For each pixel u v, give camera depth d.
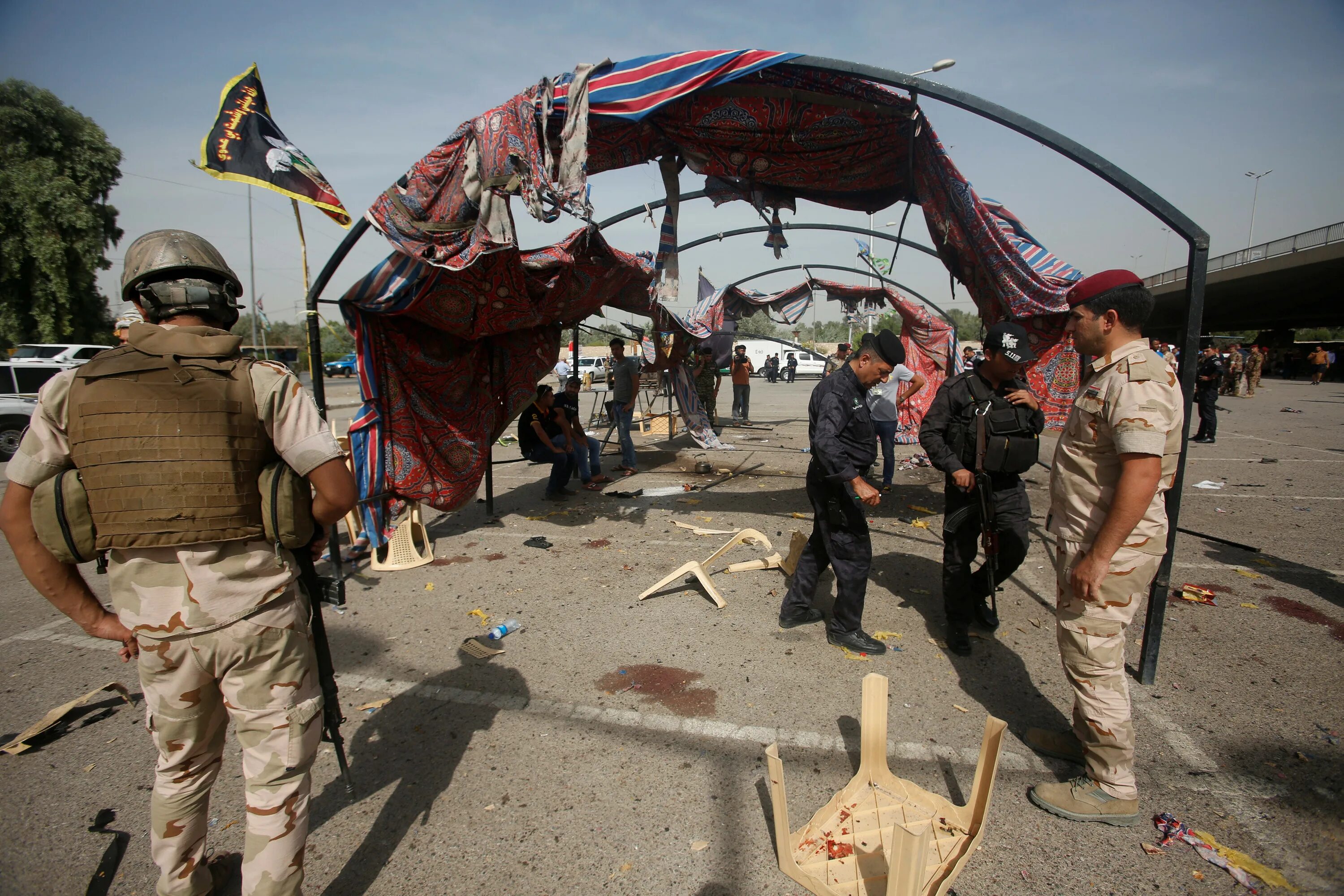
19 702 3.46
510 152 3.85
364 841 2.41
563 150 3.84
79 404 1.61
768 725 3.12
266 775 1.78
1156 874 2.20
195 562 1.65
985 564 3.84
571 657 3.84
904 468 9.69
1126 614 2.41
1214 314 44.56
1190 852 2.29
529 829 2.47
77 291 27.56
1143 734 2.99
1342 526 6.27
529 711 3.27
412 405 5.54
